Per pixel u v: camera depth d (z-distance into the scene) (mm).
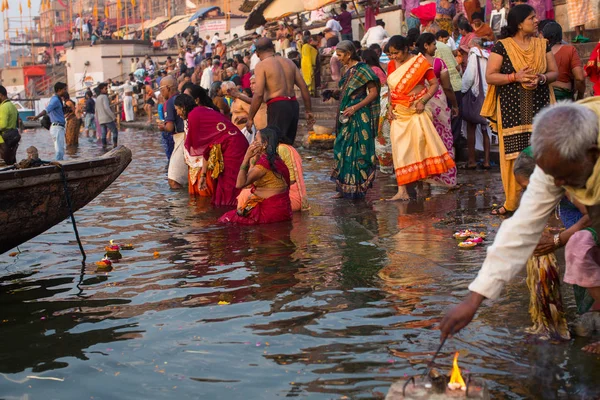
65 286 5246
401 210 7480
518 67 6477
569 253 3660
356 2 20656
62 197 5992
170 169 10117
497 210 6969
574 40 12266
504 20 13547
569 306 4250
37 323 4441
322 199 8500
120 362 3754
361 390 3281
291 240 6344
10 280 5480
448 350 3689
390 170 10352
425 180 8227
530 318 4070
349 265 5398
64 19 81438
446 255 5539
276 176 7180
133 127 27172
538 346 3684
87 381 3545
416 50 8828
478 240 5848
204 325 4238
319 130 14555
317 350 3770
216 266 5578
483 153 10914
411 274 5066
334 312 4344
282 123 8703
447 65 9586
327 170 11258
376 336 3924
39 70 56938
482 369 3439
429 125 7906
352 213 7484
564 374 3348
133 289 5070
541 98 6578
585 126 2738
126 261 5887
